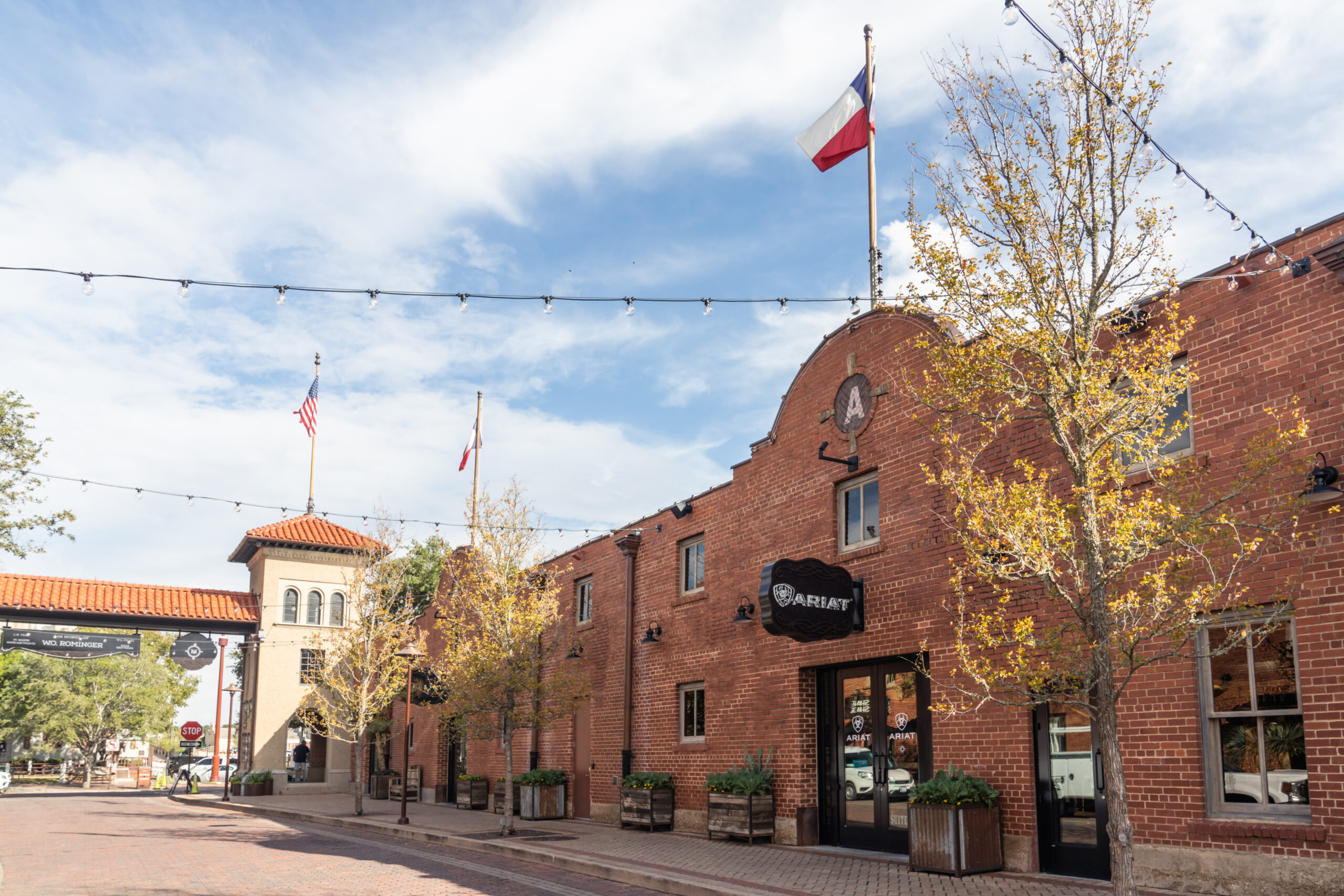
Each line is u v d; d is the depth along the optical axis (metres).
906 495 13.43
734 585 17.05
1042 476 7.87
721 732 16.86
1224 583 7.38
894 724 13.59
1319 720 8.47
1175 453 10.01
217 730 47.44
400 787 31.05
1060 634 7.74
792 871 12.12
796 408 16.03
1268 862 8.70
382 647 26.66
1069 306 7.91
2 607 32.28
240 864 14.48
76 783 60.03
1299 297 9.10
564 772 21.88
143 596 35.06
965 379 8.27
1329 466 8.59
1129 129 8.08
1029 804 11.17
